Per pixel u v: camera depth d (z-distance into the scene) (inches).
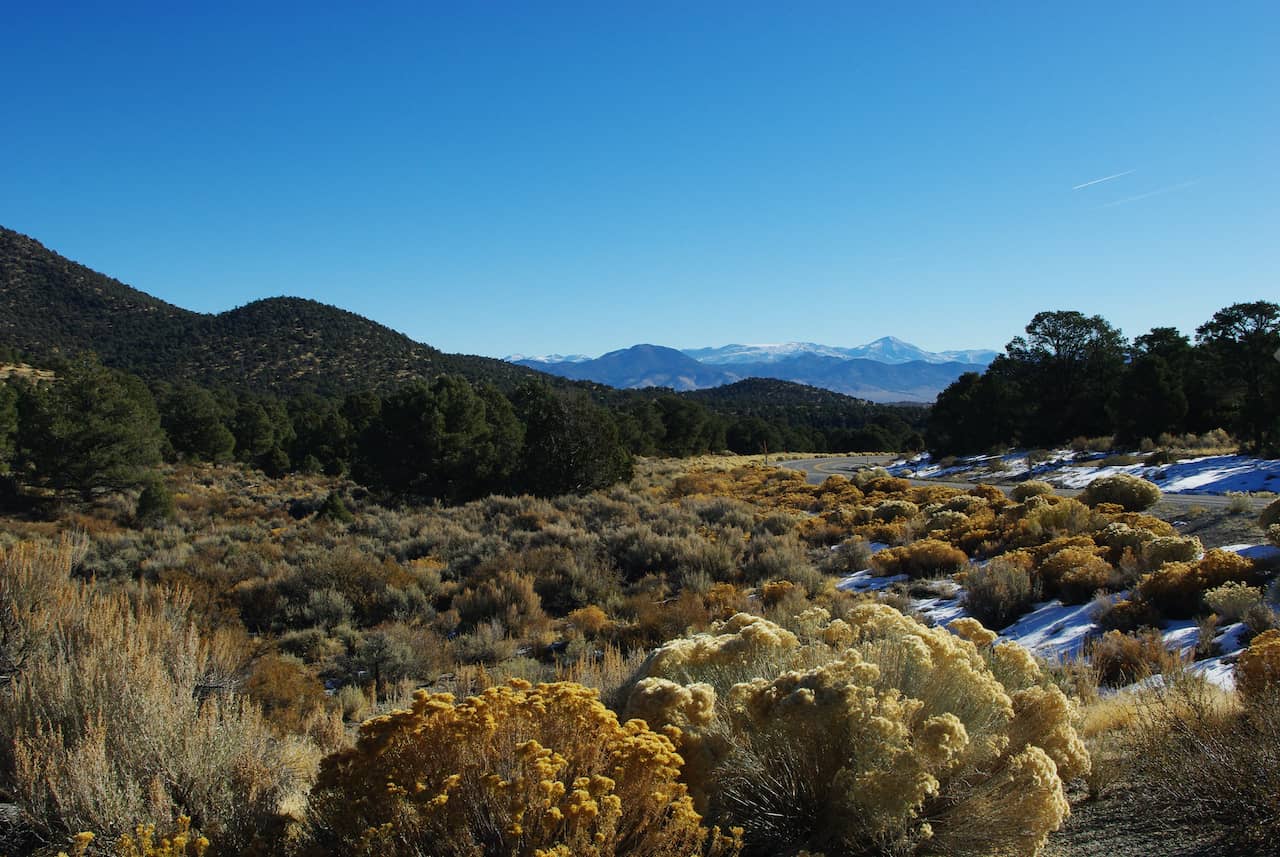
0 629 234.2
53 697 162.7
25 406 1348.4
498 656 486.6
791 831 136.9
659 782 118.2
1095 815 156.9
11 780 146.5
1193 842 137.5
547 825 105.0
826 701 134.8
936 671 155.7
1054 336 2308.1
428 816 107.1
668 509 1078.4
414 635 512.7
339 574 631.2
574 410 1407.5
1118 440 1844.2
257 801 138.0
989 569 549.6
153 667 176.9
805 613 237.1
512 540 858.1
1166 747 159.5
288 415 2901.1
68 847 125.3
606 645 490.6
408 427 1450.5
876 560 702.5
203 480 1706.4
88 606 241.3
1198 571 414.9
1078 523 733.9
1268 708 157.9
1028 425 2315.5
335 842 115.9
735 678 180.9
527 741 116.3
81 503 1285.7
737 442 3698.3
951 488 1342.3
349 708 362.6
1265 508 705.6
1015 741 153.4
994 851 127.6
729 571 715.4
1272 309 1567.4
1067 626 436.1
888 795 124.4
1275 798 134.7
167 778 142.2
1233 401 1716.3
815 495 1453.0
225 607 564.4
